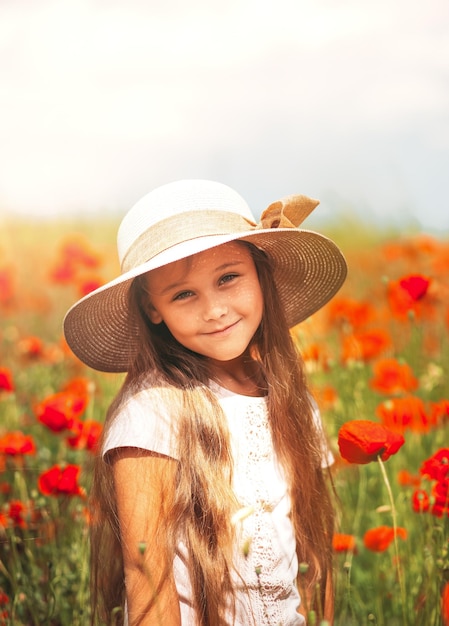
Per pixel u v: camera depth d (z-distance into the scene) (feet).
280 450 5.74
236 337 5.51
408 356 8.66
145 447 5.40
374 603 6.75
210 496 5.44
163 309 5.52
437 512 5.95
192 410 5.51
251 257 5.65
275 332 5.90
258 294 5.59
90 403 7.39
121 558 5.79
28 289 14.16
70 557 6.77
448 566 5.84
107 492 5.63
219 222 5.53
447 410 6.51
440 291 8.82
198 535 5.45
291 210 5.84
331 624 5.99
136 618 5.39
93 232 17.67
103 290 5.45
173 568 5.49
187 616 5.49
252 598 5.52
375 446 5.55
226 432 5.56
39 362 9.69
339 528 6.73
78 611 6.44
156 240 5.50
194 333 5.49
